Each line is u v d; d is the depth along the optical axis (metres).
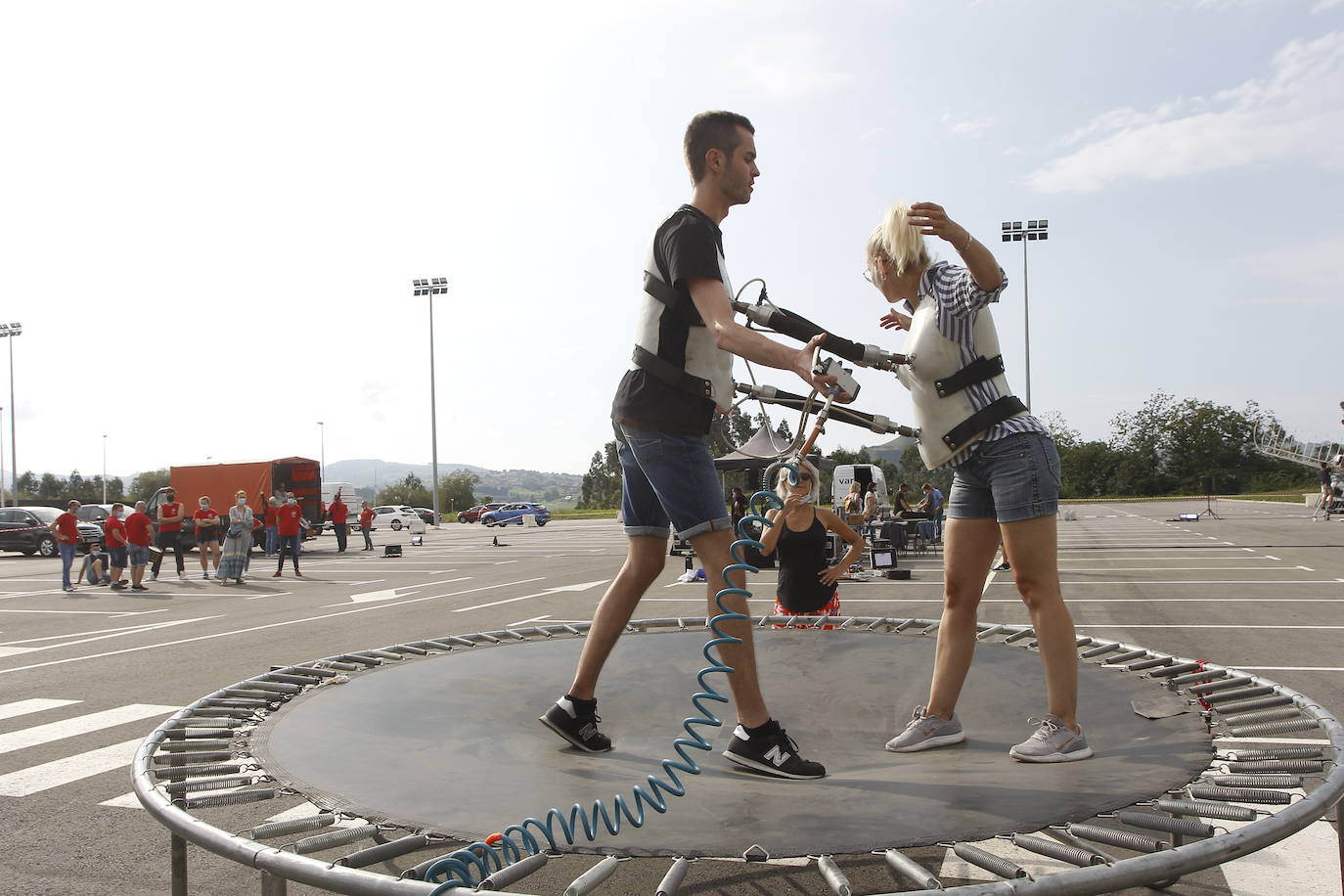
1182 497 64.44
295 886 3.30
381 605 11.98
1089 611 9.49
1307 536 21.56
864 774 2.11
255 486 26.20
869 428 2.29
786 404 2.37
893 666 3.26
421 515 54.19
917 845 1.58
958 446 2.27
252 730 2.46
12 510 26.31
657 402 2.28
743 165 2.33
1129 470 69.69
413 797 1.91
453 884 1.34
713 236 2.26
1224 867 3.22
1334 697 5.43
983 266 2.13
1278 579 12.37
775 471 2.29
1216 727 2.30
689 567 14.03
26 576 18.77
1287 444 40.31
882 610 9.88
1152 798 1.81
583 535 34.47
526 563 19.38
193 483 26.94
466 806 1.85
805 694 2.96
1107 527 28.12
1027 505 2.22
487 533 39.91
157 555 17.19
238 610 11.77
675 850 1.57
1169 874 1.41
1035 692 2.85
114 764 4.80
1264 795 1.70
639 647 3.60
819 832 1.64
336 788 1.97
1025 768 2.08
